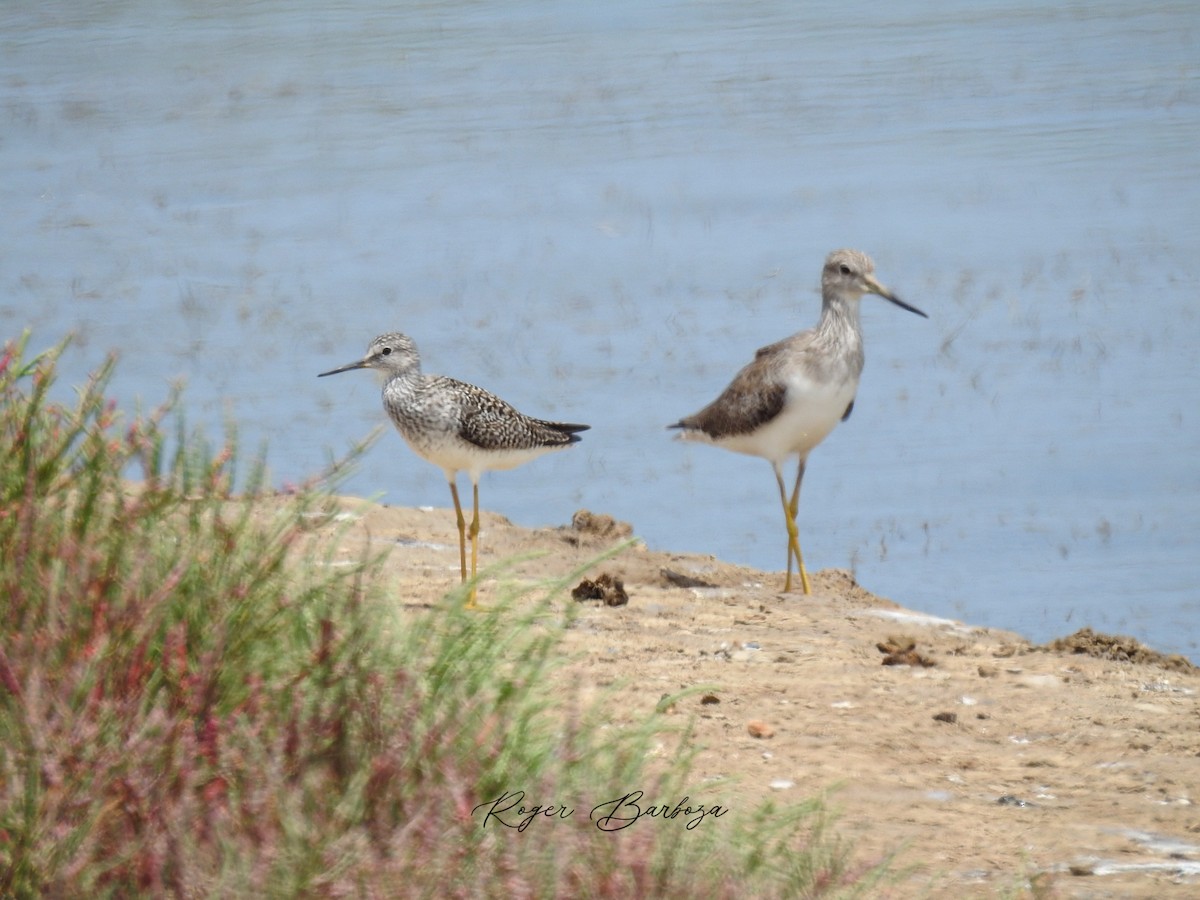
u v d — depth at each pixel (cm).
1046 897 678
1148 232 2859
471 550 1253
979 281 2584
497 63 4831
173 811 542
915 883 695
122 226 2934
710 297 2488
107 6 5650
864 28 5444
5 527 628
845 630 1159
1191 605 1474
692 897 595
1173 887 703
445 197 3212
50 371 697
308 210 3080
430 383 1246
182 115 4041
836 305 1363
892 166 3478
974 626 1273
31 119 3962
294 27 5391
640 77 4616
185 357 2152
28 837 525
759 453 1390
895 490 1770
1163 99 4100
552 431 1302
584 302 2459
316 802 575
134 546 639
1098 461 1827
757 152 3653
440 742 613
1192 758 872
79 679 554
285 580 671
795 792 796
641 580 1305
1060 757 875
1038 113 3997
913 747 879
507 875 571
